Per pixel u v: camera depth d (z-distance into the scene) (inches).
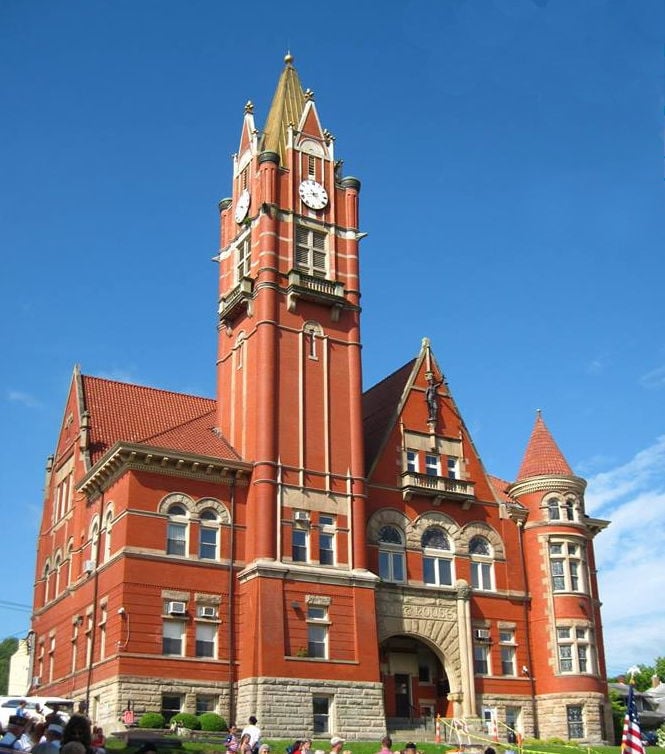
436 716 2341.3
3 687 5447.8
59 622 2384.4
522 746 2082.9
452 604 2390.5
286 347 2322.8
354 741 2004.2
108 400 2507.4
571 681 2415.1
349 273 2501.2
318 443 2281.0
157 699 1943.9
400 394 2561.5
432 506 2471.7
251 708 1971.0
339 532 2230.6
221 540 2135.8
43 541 2728.8
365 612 2180.1
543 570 2541.8
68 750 577.6
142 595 2006.6
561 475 2628.0
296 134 2576.3
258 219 2450.8
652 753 2057.1
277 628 2047.2
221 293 2581.2
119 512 2098.9
